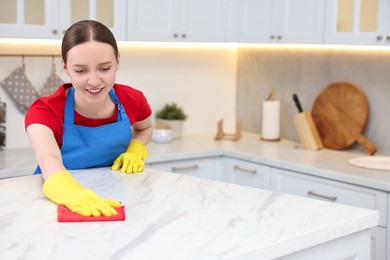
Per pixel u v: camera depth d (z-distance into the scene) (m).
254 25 3.90
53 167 1.85
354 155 3.60
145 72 4.10
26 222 1.58
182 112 4.20
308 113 3.78
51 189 1.75
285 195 1.88
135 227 1.55
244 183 3.71
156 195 1.86
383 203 2.93
